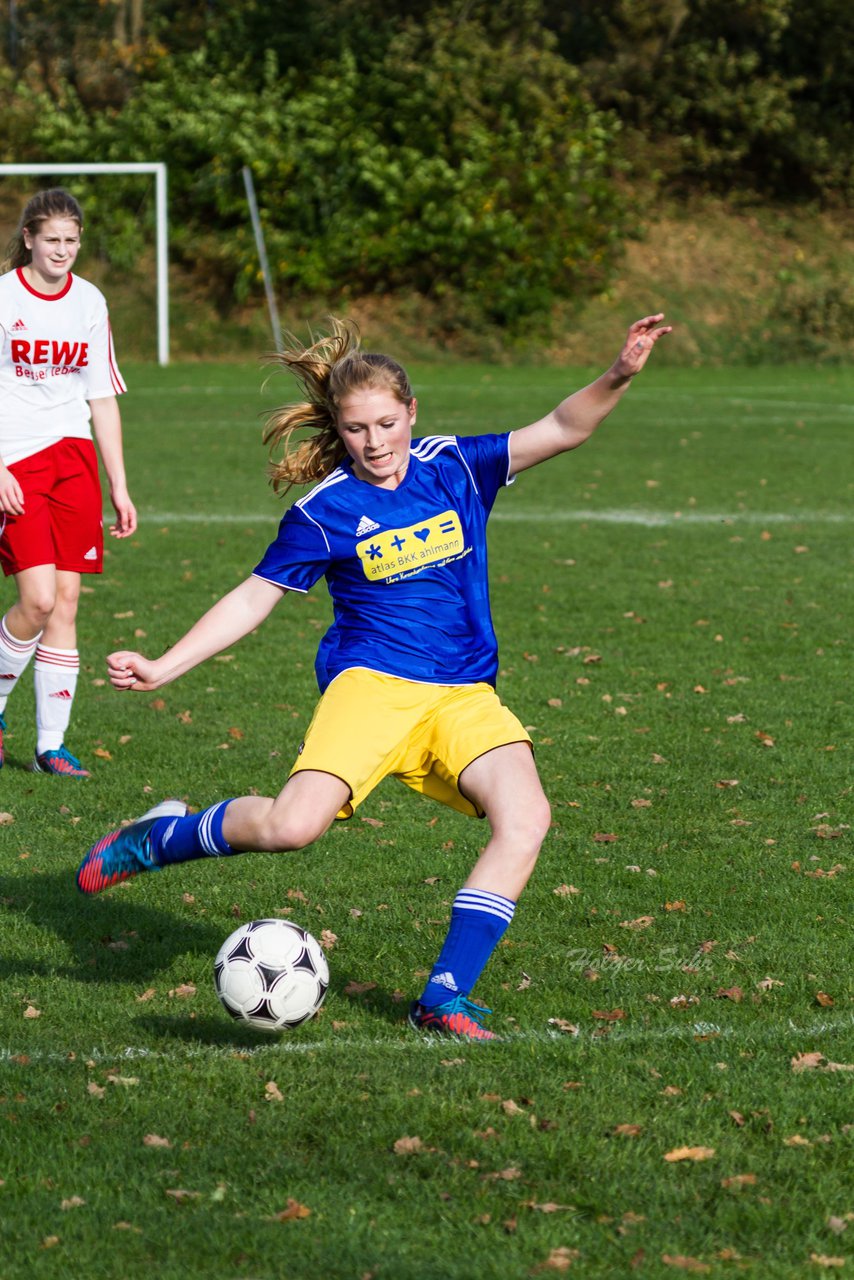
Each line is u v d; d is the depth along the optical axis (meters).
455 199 82.25
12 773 14.64
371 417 8.44
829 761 15.05
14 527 14.12
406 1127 7.36
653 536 29.95
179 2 94.19
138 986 9.52
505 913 8.52
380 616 8.84
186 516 32.12
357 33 88.06
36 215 13.87
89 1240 6.36
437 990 8.55
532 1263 6.19
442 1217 6.54
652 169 92.06
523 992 9.40
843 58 93.31
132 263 83.12
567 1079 7.96
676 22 91.81
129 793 13.98
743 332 85.50
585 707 17.17
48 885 11.45
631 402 61.53
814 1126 7.43
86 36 92.88
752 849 12.40
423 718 8.75
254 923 8.66
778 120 90.94
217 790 14.07
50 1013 9.00
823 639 20.84
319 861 12.10
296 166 82.44
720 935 10.44
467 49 86.00
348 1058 8.25
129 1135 7.30
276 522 31.44
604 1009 9.12
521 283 82.88
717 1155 7.10
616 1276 6.10
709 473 39.91
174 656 8.46
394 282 84.50
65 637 14.70
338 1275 6.11
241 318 83.06
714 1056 8.30
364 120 84.38
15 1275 6.09
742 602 23.45
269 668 19.20
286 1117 7.48
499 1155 7.08
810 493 36.22
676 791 14.05
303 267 82.38
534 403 57.31
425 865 12.01
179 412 54.69
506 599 23.53
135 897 11.22
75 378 14.53
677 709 17.11
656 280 87.38
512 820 8.48
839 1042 8.53
